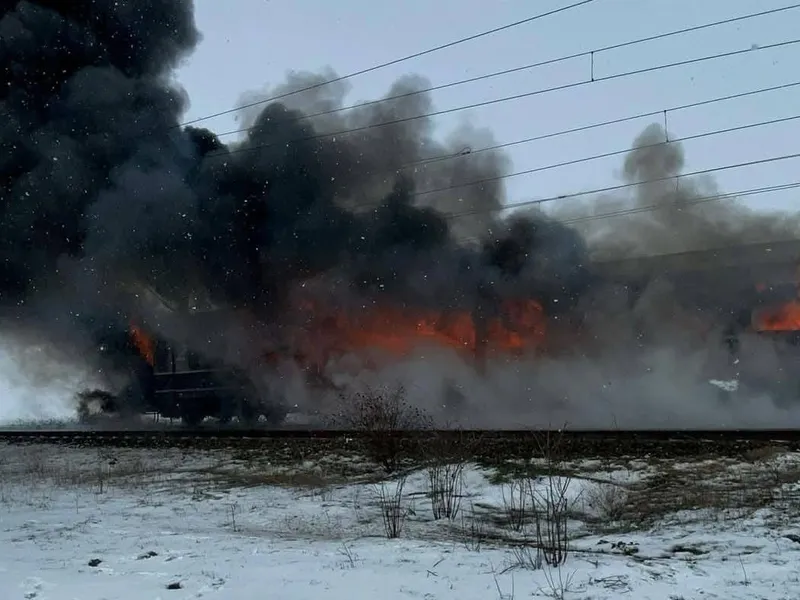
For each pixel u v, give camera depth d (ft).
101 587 18.12
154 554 22.66
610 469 37.68
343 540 25.38
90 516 32.19
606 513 29.89
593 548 23.58
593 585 17.89
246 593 17.39
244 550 23.13
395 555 21.93
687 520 27.32
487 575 19.16
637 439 44.88
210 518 31.45
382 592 17.39
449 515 30.83
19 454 61.31
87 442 65.21
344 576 19.03
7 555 23.30
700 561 20.77
